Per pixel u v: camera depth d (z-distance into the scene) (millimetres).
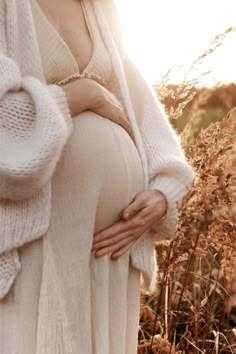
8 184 2018
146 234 2457
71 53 2264
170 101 3332
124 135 2352
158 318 3139
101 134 2250
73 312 2123
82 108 2232
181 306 3404
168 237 2521
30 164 1997
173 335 3174
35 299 2113
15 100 2047
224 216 2941
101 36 2441
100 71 2379
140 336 3291
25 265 2115
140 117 2561
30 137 2041
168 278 3051
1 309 2129
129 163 2328
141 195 2385
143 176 2424
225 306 3158
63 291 2121
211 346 3252
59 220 2152
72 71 2277
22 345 2109
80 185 2182
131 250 2402
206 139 3020
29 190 2041
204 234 3033
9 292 2117
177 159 2480
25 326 2107
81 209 2178
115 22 2559
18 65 2143
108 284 2293
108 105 2324
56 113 2037
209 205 2947
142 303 3322
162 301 3201
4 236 2074
